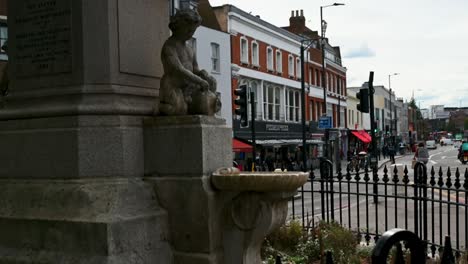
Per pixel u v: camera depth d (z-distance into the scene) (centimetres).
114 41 479
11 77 524
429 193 1664
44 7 496
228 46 3369
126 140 467
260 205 446
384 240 241
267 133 3881
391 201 1568
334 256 616
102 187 450
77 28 476
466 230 699
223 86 3309
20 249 462
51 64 491
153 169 479
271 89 4116
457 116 17700
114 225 423
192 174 457
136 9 507
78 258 427
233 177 440
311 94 4991
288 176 434
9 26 521
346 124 6375
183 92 488
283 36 4288
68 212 445
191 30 496
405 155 7431
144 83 514
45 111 479
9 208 478
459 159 4684
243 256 456
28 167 489
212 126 471
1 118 507
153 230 456
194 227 456
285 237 693
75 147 459
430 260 654
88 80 473
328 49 5753
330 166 812
